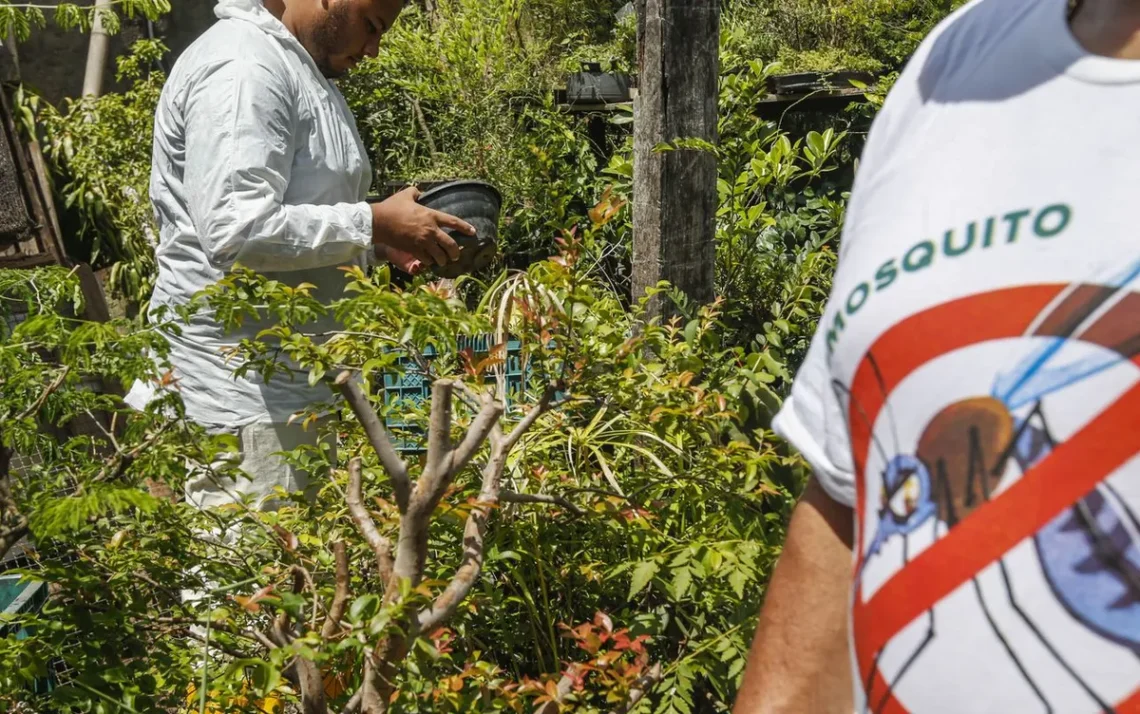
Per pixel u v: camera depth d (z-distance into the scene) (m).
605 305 2.16
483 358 1.84
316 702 1.47
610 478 2.04
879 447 0.79
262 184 2.46
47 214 5.10
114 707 1.56
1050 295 0.71
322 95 2.72
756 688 1.03
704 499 2.04
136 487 1.69
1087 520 0.67
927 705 0.74
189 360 2.69
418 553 1.43
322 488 2.15
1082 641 0.67
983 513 0.71
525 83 5.55
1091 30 0.79
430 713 1.53
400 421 2.42
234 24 2.56
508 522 1.97
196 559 1.87
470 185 2.91
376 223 2.67
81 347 1.60
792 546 1.02
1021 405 0.70
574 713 1.62
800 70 5.21
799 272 2.93
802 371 0.97
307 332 2.66
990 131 0.79
